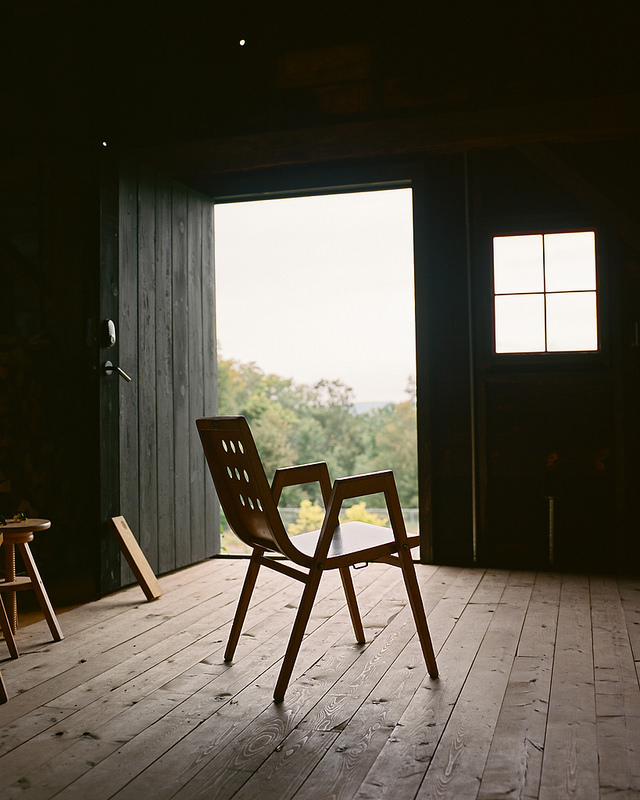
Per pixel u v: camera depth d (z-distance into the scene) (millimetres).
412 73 3990
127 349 3631
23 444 4082
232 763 1734
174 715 2020
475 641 2646
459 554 4090
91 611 3184
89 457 4215
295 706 2072
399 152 3973
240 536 2482
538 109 3758
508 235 4078
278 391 16250
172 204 4090
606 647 2562
